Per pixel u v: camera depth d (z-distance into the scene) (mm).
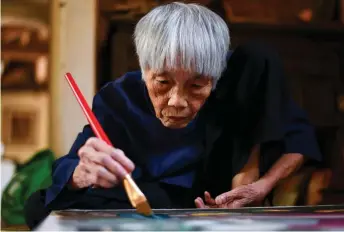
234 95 979
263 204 1000
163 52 789
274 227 611
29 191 1603
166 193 944
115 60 1804
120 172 713
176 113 825
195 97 824
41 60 1855
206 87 825
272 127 953
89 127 930
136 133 945
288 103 1020
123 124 946
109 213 744
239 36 1825
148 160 946
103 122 945
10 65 1853
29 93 1848
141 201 663
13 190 1609
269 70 995
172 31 795
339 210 766
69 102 1851
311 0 1885
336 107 1867
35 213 869
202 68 797
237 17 1813
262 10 1837
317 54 1910
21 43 1854
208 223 641
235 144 970
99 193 909
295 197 1085
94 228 612
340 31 1913
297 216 697
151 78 825
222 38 833
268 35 1847
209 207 910
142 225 630
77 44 1828
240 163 965
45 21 1848
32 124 1846
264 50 1021
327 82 1880
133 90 962
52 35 1841
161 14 830
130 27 1803
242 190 929
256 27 1830
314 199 1587
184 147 953
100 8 1808
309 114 1848
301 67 1887
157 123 941
